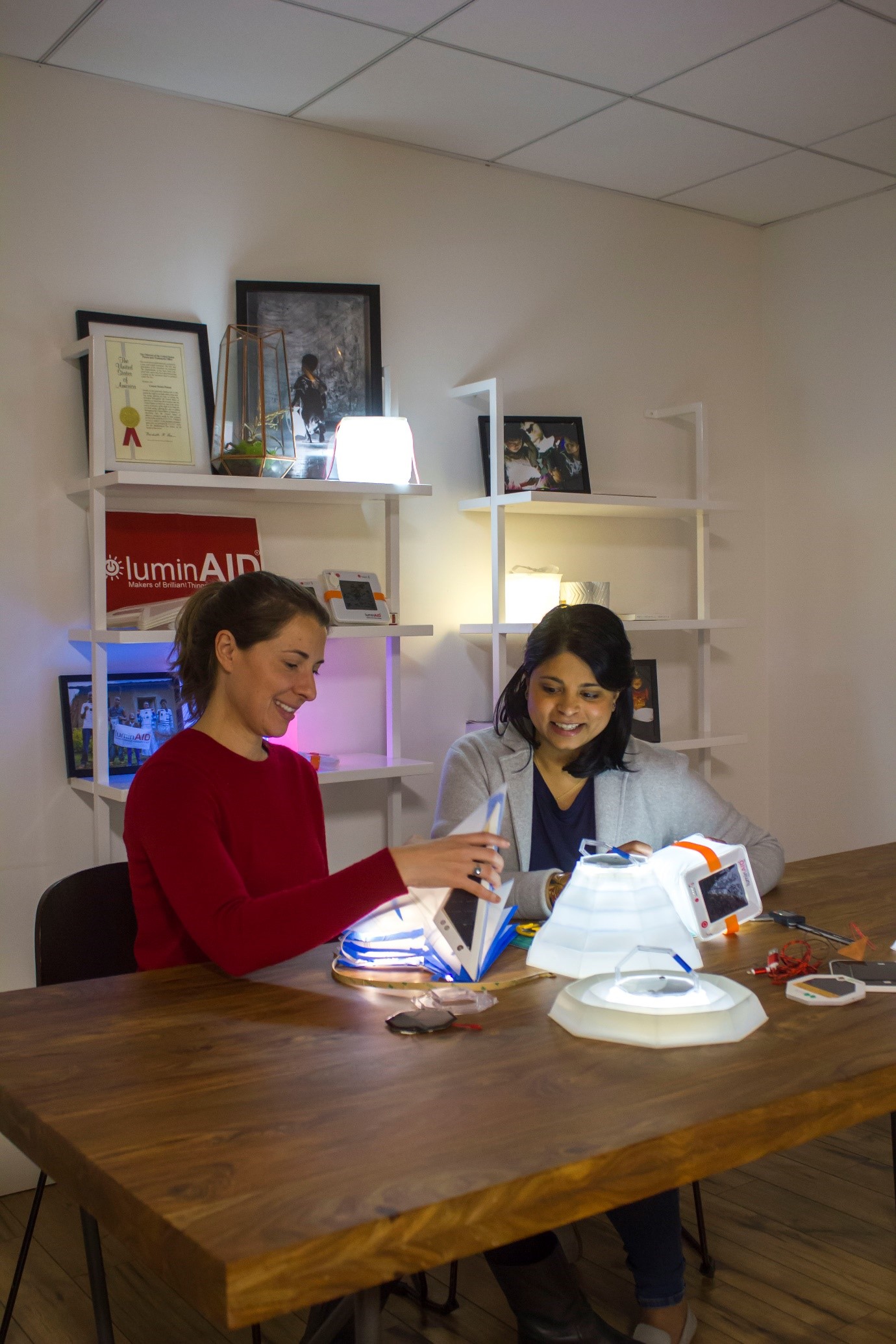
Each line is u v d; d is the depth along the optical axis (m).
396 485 2.99
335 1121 1.08
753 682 4.21
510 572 3.60
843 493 3.97
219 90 2.94
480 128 3.21
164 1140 1.05
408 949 1.59
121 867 1.93
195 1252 0.85
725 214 4.02
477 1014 1.40
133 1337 2.04
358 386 3.21
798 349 4.08
